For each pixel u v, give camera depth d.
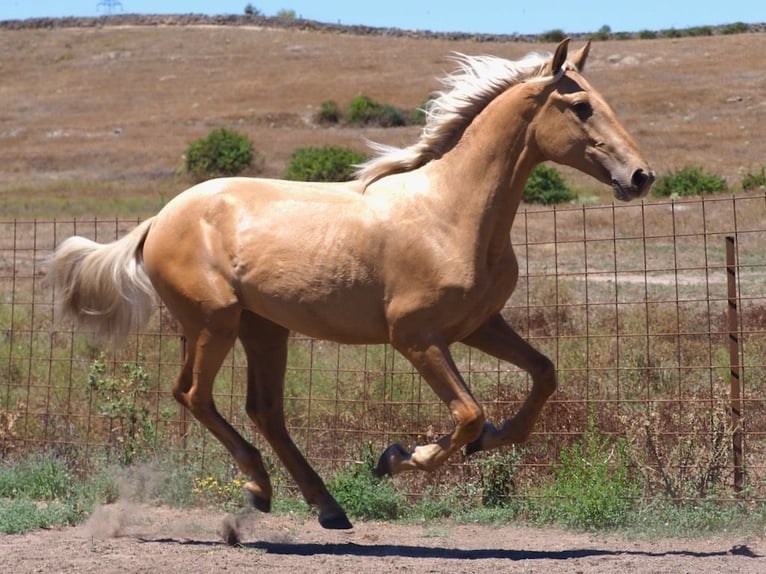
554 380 6.80
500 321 6.96
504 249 6.71
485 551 7.07
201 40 85.75
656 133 49.72
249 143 47.31
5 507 8.21
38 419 10.67
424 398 10.55
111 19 93.81
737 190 32.81
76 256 7.84
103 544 7.27
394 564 6.57
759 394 10.07
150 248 7.46
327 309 6.81
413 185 6.78
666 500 7.96
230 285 7.15
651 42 76.62
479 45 82.12
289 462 7.57
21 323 15.16
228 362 12.88
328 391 11.12
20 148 55.31
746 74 62.66
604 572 6.27
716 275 18.39
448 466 8.86
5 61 82.56
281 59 78.50
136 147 53.66
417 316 6.57
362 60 76.75
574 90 6.44
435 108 6.87
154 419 10.34
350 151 41.06
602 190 35.81
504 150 6.58
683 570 6.31
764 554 6.79
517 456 8.43
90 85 73.62
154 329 14.48
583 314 14.96
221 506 8.77
